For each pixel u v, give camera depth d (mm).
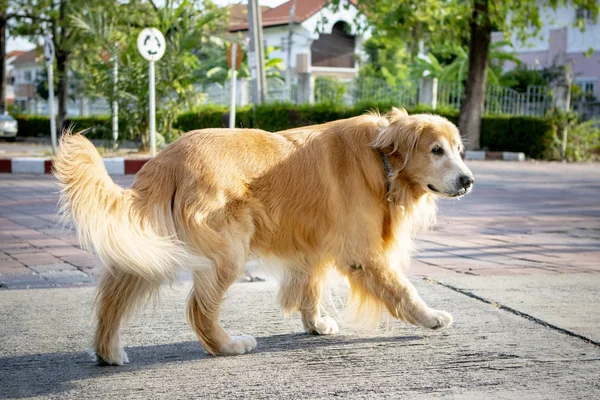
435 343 3988
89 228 3346
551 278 5594
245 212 3729
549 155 20000
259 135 3926
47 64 14664
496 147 20625
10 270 5773
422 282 5445
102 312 3594
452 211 9531
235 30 48781
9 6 29688
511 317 4473
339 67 51000
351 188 3945
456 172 3912
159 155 3760
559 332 4160
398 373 3498
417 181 4039
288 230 3877
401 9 20219
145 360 3727
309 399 3146
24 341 4008
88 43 25125
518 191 12031
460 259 6418
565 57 36125
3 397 3170
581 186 13047
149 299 3607
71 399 3148
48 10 28750
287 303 4223
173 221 3611
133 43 16547
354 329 4355
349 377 3443
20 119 30859
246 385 3334
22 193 10688
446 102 22875
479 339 4043
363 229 3936
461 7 19812
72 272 5707
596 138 21203
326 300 5098
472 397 3160
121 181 11922
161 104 16328
